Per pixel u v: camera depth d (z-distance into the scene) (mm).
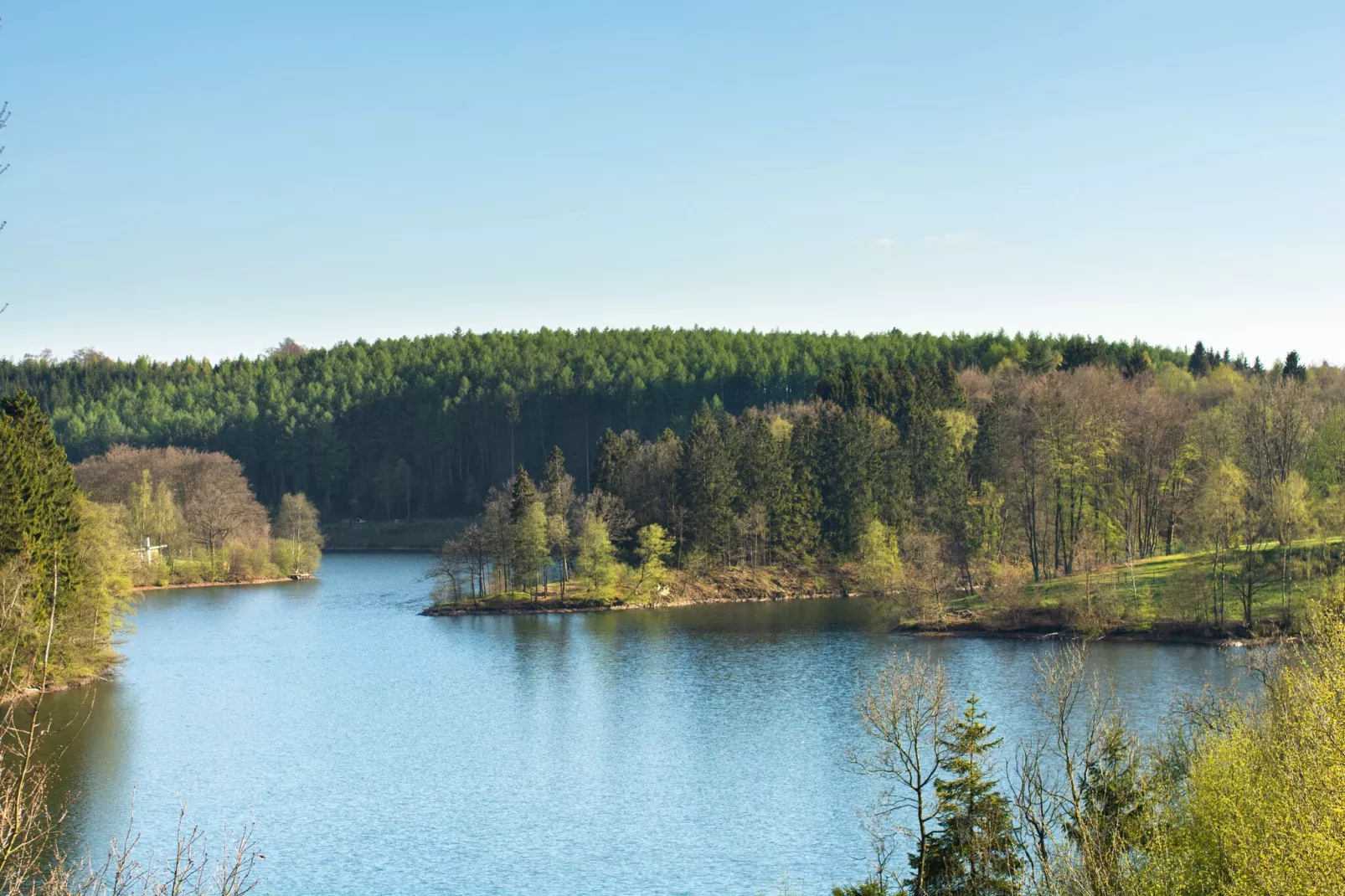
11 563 80125
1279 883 28219
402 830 64125
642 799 68938
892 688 52906
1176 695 65500
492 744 82562
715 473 172250
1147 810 39562
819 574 170625
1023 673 95375
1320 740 31672
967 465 174125
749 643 121625
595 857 59531
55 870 22500
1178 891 32969
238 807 68312
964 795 44500
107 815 66188
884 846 57625
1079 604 115062
